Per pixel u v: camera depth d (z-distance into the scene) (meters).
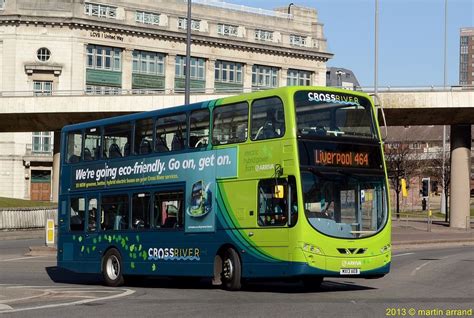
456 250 39.94
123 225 21.77
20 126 59.38
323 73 119.00
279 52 113.56
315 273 17.03
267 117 18.08
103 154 22.80
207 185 19.31
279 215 17.44
